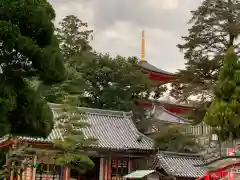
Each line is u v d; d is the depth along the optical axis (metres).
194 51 45.16
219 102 26.52
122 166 37.56
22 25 16.67
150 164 36.88
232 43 43.91
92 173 38.16
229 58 27.11
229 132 27.41
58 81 18.05
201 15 44.25
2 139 30.25
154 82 63.91
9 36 15.71
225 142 29.50
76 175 38.06
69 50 60.25
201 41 44.25
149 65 71.06
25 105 17.36
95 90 55.09
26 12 16.23
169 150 39.22
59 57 17.47
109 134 38.12
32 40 16.95
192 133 41.91
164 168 32.84
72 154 29.47
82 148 32.44
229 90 26.22
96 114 41.16
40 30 17.03
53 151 32.16
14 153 22.77
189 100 44.66
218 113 26.16
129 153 37.03
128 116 42.41
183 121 54.25
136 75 56.28
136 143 37.34
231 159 21.05
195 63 43.44
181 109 64.69
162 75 65.06
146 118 55.62
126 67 56.97
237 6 42.56
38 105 17.55
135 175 31.75
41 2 17.34
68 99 30.47
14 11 16.02
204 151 37.16
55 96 42.94
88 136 36.59
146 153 37.31
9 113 17.30
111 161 37.19
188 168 33.41
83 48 59.91
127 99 55.56
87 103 55.44
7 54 16.52
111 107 54.25
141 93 60.16
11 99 15.99
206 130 39.34
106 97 54.25
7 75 16.84
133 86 56.25
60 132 34.31
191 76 43.66
